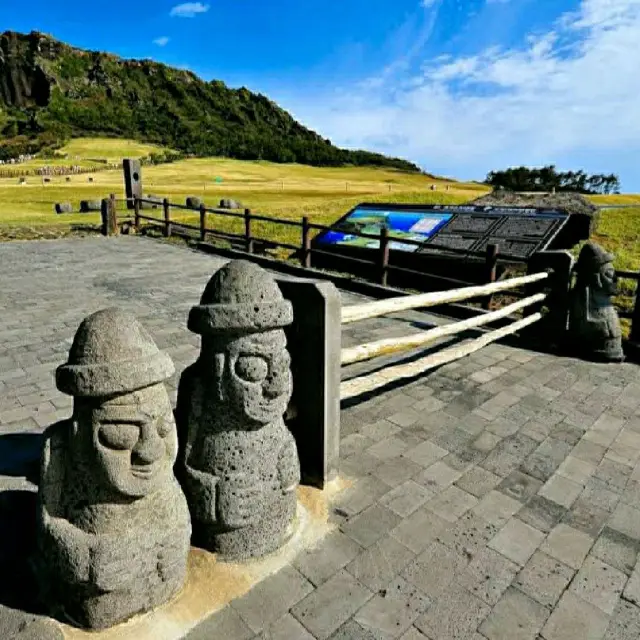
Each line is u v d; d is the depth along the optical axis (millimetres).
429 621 2109
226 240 12023
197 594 2170
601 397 4355
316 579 2305
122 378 1730
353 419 3881
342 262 9414
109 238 13117
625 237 11492
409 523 2711
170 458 2002
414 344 3789
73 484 1896
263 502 2338
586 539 2633
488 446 3533
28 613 2031
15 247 11477
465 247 8250
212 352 2242
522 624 2111
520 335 5859
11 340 5473
